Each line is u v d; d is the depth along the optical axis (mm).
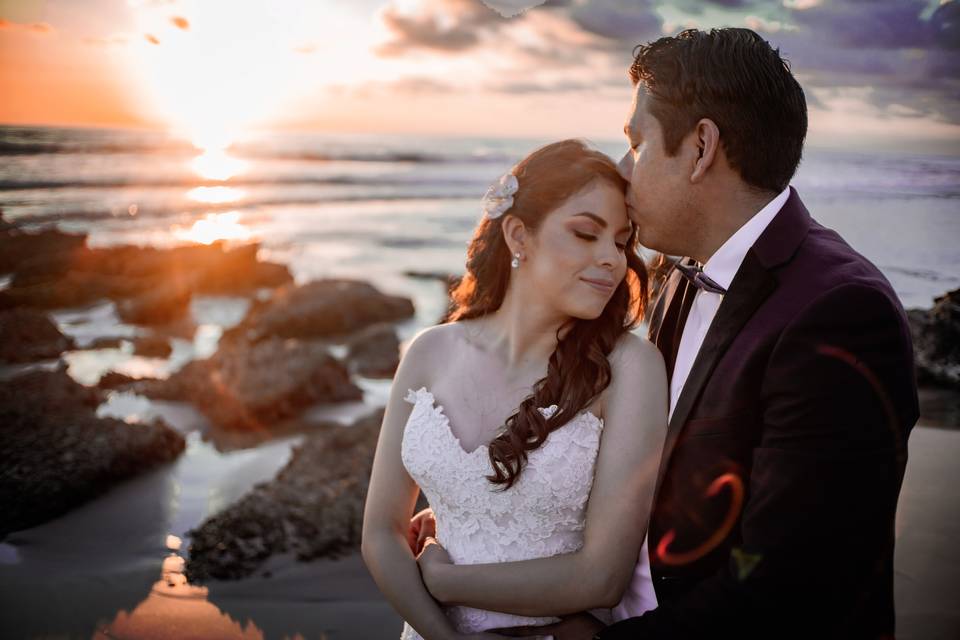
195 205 22375
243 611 3279
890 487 1520
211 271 11984
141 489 4590
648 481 1789
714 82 1696
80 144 32094
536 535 1846
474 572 1805
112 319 9875
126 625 3166
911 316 3080
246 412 5879
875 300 1534
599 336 1872
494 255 2000
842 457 1506
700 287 1897
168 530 4059
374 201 26922
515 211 1873
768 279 1671
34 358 7730
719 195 1781
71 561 3719
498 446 1805
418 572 1909
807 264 1654
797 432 1547
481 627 1875
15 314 8180
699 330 1912
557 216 1803
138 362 7730
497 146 39562
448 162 42688
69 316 10016
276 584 3488
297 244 17328
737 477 1675
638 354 1867
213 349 8391
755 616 1556
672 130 1760
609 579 1733
